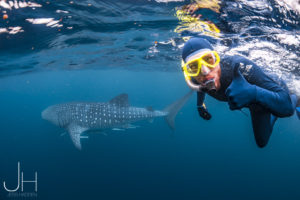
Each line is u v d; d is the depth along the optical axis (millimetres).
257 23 5133
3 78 22922
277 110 1680
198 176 18172
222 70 1998
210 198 13758
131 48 11375
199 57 1878
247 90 1598
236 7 4852
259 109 2098
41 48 10742
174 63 14969
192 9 5531
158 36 8859
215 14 5398
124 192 14773
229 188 15445
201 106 2855
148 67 19969
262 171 20500
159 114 8508
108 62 16688
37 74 24062
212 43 6625
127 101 8531
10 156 33969
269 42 5488
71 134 8039
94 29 8305
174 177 17953
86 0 5875
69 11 6574
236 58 1995
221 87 2061
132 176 18328
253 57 5793
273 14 4730
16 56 12164
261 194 14406
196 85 2006
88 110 8367
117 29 8281
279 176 18656
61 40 9648
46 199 13914
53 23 7500
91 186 16078
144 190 15133
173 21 6875
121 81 48188
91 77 35531
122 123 8562
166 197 13906
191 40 2053
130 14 6723
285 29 4973
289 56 5316
